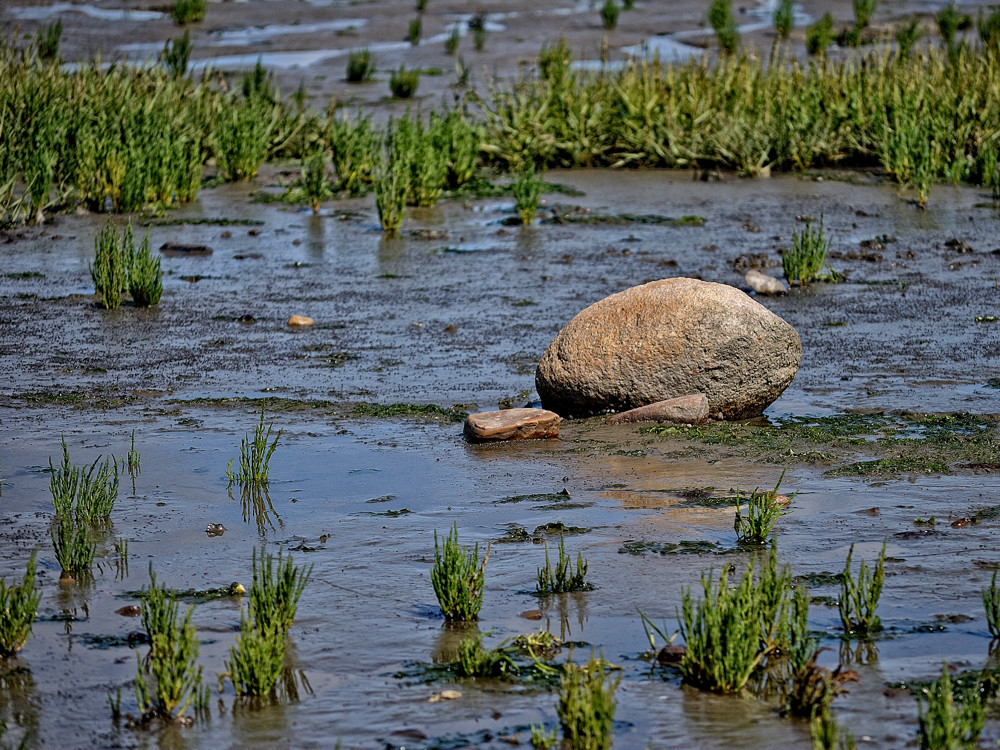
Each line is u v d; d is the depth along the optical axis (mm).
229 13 118250
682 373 25578
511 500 20859
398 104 76875
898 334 33406
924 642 14820
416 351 32562
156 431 25453
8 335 34281
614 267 43062
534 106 64812
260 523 19938
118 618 16125
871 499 20281
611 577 17156
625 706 13438
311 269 43250
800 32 104500
